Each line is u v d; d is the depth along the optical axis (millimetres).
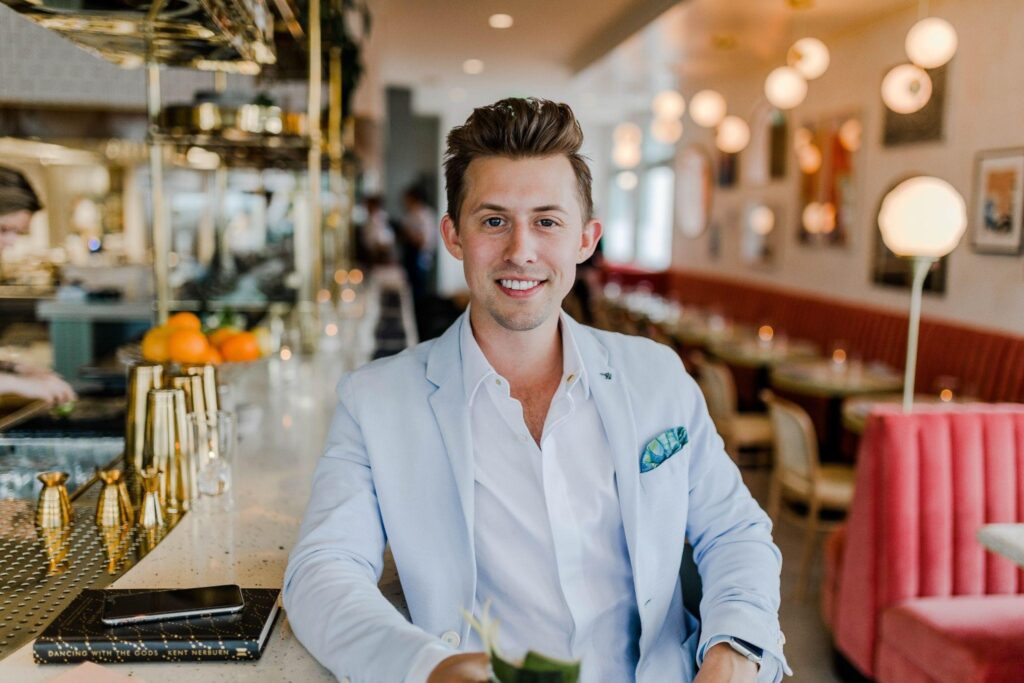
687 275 9758
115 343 4727
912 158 5574
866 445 2895
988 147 4816
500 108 1139
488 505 1192
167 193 4180
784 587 3721
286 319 3809
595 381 1226
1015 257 4613
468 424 1179
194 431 1562
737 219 8734
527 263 1132
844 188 6496
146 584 1225
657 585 1207
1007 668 2344
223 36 1875
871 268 6113
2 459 1905
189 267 4070
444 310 9266
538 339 1218
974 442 2828
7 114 5371
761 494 4848
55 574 1259
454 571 1163
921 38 4316
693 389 1329
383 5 6512
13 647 1037
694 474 1310
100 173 6129
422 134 15305
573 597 1189
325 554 1101
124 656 1009
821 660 3145
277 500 1634
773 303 7367
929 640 2551
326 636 984
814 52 5234
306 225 4129
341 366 3098
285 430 2191
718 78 9008
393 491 1183
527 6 6578
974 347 4723
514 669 746
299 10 2744
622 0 6352
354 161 4398
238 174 4184
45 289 4789
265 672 1004
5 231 2998
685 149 10352
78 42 1987
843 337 6086
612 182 15227
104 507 1453
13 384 2074
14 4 1655
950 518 2822
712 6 5762
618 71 8648
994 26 4750
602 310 7590
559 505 1197
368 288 6094
